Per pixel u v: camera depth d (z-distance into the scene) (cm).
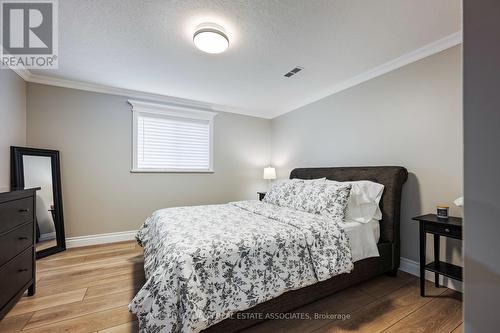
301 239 162
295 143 387
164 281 117
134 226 331
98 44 206
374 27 181
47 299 176
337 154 307
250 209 245
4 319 152
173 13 165
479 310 53
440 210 182
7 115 232
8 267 148
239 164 419
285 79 283
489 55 52
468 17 55
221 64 244
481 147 52
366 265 196
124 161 326
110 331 142
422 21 173
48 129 282
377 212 222
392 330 145
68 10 162
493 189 51
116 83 297
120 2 154
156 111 346
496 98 50
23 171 249
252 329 146
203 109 383
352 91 286
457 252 193
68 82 289
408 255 227
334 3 155
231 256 135
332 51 217
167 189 355
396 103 238
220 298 125
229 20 172
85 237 302
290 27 181
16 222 158
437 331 145
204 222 188
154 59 233
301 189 253
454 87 195
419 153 219
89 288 193
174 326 112
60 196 282
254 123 434
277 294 142
